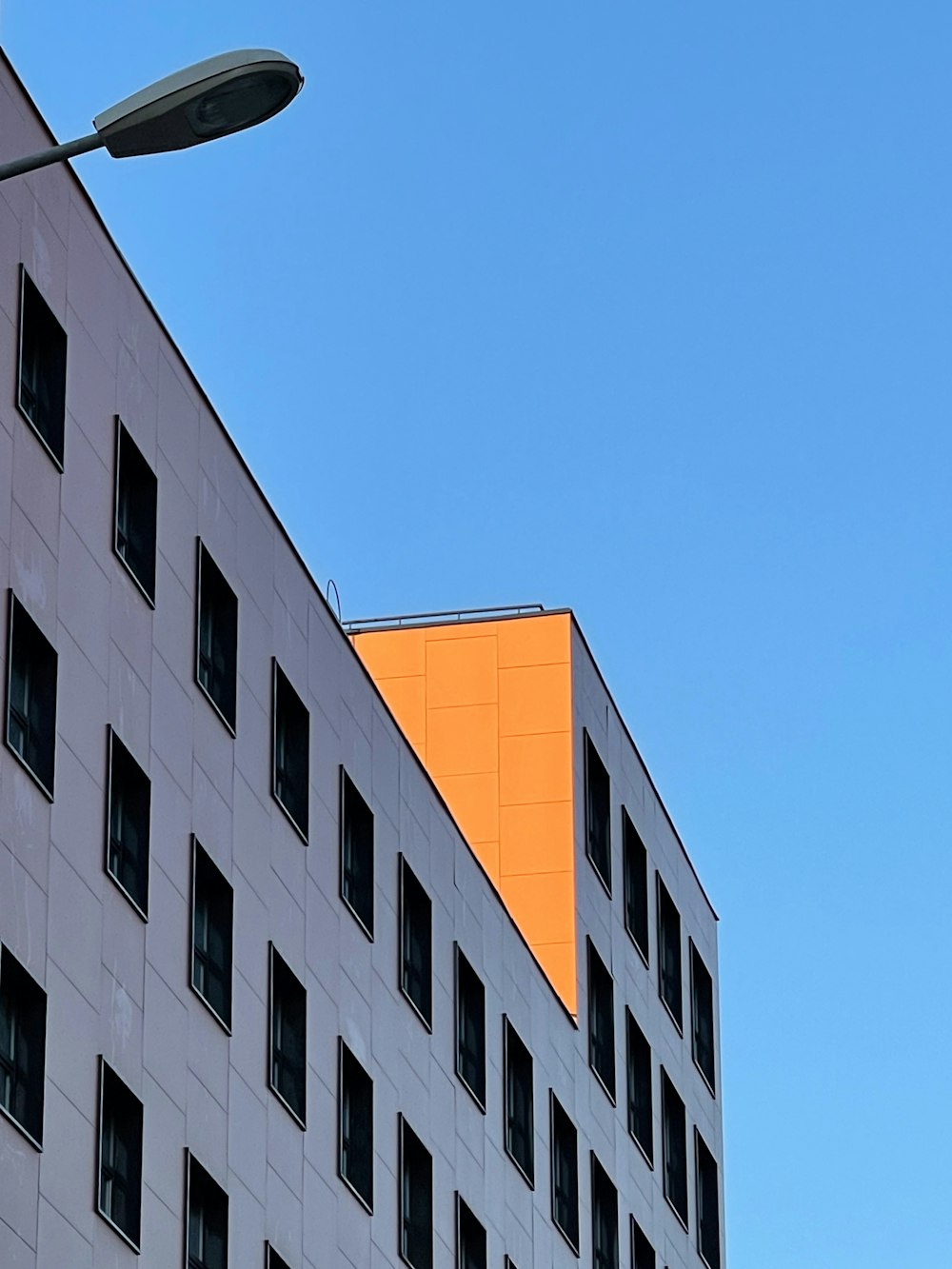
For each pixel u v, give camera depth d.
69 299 34.59
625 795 66.44
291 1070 40.78
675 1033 67.94
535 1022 55.34
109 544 35.16
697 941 71.69
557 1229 54.91
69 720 33.16
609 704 66.31
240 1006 38.34
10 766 31.20
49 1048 31.36
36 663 32.78
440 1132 47.81
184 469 38.34
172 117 20.33
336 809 44.12
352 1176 43.28
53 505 33.41
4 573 31.58
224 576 39.66
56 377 34.19
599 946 62.09
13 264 32.81
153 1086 34.69
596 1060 60.78
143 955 34.78
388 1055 45.41
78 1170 31.89
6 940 30.58
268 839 40.50
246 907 39.09
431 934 48.62
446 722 63.22
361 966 44.44
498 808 62.03
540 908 60.66
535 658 63.47
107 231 36.09
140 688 35.75
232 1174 37.28
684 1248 65.56
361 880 45.47
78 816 33.09
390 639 64.50
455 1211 48.06
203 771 37.91
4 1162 29.83
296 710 42.97
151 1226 34.09
